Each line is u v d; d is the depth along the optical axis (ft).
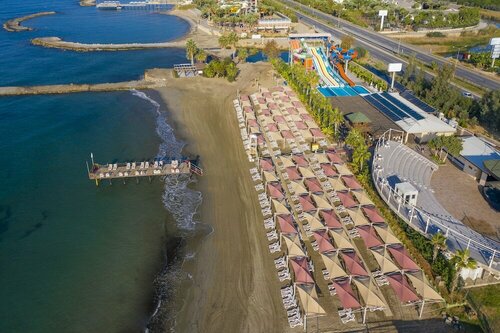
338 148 281.95
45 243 206.18
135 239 208.54
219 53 529.45
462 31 619.67
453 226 192.85
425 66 454.81
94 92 399.65
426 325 156.15
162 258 196.03
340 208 222.69
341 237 190.49
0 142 301.43
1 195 241.96
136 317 166.61
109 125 329.93
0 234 211.00
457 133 281.95
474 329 153.48
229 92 392.06
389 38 593.83
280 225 200.34
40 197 240.94
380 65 438.40
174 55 526.57
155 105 366.84
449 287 167.73
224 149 289.94
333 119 294.05
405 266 172.04
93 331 161.27
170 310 168.55
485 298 164.66
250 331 157.17
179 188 247.09
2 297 176.24
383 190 217.77
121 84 413.80
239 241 203.41
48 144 299.79
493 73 432.66
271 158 271.08
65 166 271.90
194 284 180.14
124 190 246.68
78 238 209.67
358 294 168.76
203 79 426.51
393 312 162.30
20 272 188.75
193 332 158.10
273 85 407.23
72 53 538.88
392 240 186.39
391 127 287.07
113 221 221.25
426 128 273.75
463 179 234.79
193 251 198.49
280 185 233.35
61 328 162.81
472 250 176.35
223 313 165.37
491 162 222.48
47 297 176.55
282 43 570.87
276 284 177.68
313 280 168.14
